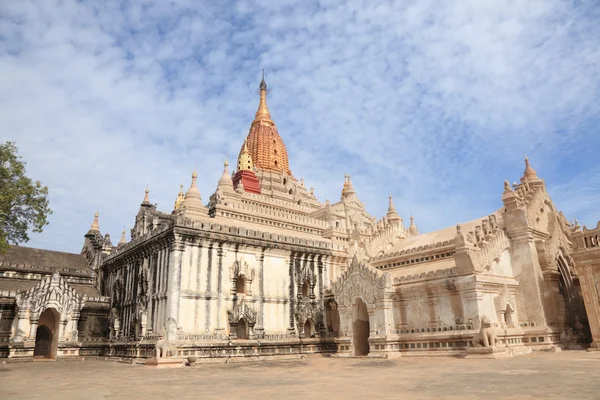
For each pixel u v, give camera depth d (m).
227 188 61.66
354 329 38.44
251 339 37.97
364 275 37.91
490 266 34.47
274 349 39.00
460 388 14.35
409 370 22.20
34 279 48.62
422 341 34.19
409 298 36.25
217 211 50.88
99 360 40.69
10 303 41.59
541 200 40.47
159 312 36.69
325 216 67.56
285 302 41.91
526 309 35.59
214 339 36.16
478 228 36.72
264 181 82.25
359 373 21.47
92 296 48.97
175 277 35.50
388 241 48.28
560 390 13.10
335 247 47.06
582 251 33.31
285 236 43.12
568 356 27.03
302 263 44.31
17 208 29.75
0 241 27.28
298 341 40.62
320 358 37.09
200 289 36.75
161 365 30.05
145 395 14.48
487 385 14.85
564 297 37.97
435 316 34.41
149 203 58.19
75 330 43.78
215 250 38.53
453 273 33.84
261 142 90.19
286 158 92.12
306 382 17.67
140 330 39.41
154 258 39.75
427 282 35.06
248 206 54.59
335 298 40.34
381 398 12.61
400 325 36.31
